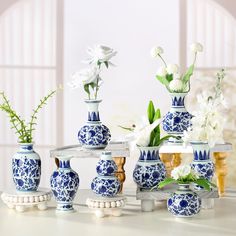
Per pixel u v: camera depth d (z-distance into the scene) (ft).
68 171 8.13
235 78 13.05
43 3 13.33
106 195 7.98
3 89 13.42
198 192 8.11
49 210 8.21
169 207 7.89
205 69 13.12
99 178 8.00
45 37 13.34
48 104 13.37
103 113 13.28
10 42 13.39
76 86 8.28
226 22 13.10
